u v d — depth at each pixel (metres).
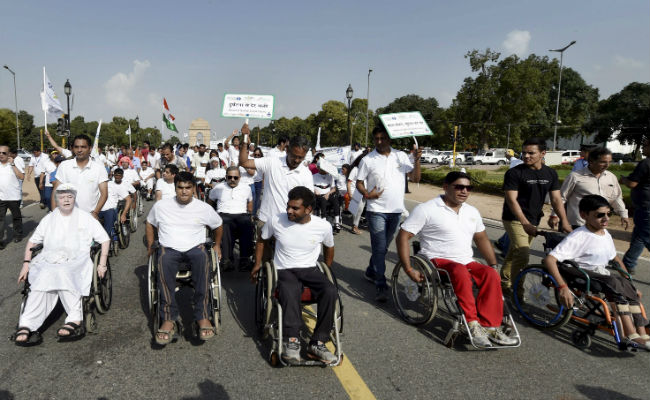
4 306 4.27
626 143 57.25
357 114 71.69
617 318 3.53
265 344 3.54
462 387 2.93
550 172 4.50
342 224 9.20
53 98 7.95
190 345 3.50
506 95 47.03
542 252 6.89
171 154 9.20
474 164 47.19
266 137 101.75
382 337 3.73
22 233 7.46
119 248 6.85
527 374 3.13
